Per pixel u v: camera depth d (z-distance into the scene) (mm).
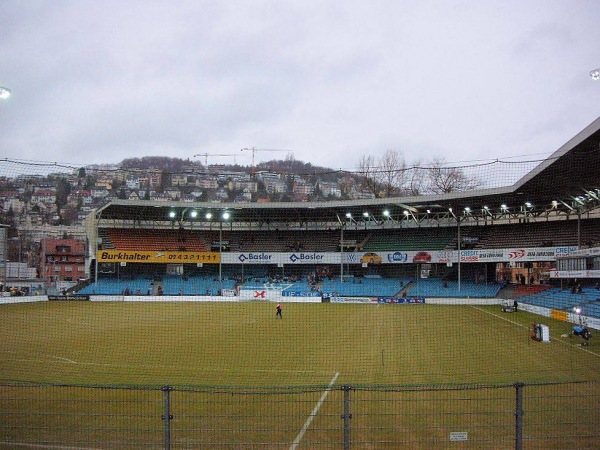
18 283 68812
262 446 10938
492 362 20969
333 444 11062
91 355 23141
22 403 14375
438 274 66062
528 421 12328
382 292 60688
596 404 13844
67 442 11055
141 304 54625
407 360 21625
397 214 63406
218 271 69750
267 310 47688
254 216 66625
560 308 39344
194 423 12406
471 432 11641
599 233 52094
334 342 27188
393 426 12133
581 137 28422
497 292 56406
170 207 59938
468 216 60312
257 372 19312
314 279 65250
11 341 27578
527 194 47062
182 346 25828
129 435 11508
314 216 66312
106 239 65750
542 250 51688
